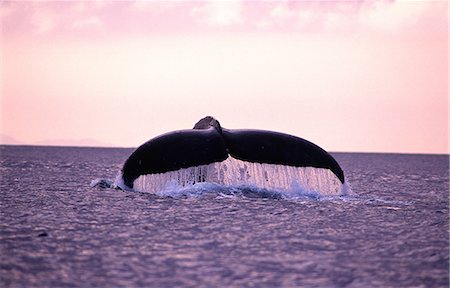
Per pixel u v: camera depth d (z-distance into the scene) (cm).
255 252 5656
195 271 5022
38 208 8156
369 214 7838
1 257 5406
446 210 8631
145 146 8894
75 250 5691
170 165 8406
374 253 5703
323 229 6781
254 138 8500
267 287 4625
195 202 8194
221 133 8462
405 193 11844
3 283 4688
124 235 6369
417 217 7806
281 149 8525
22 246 5841
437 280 4881
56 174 15462
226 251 5678
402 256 5609
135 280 4775
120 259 5375
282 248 5831
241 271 5025
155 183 8900
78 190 10350
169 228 6719
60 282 4719
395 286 4712
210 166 8862
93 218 7331
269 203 8225
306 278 4859
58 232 6525
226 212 7594
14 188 10900
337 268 5162
